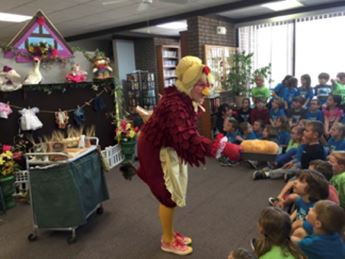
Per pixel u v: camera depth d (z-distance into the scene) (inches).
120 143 180.4
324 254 57.9
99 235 99.3
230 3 208.7
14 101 142.9
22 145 142.4
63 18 230.5
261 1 197.8
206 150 64.4
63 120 157.6
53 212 95.1
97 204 107.9
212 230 98.3
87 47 349.1
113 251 90.0
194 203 119.2
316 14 231.9
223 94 245.3
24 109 144.6
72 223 94.6
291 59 258.8
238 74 245.8
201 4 209.5
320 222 59.1
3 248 94.9
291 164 135.9
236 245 89.3
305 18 242.7
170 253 87.3
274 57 265.3
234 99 249.1
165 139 76.9
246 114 205.0
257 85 223.1
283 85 201.9
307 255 59.3
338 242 58.6
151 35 335.0
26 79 147.3
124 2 192.1
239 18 264.7
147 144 81.4
